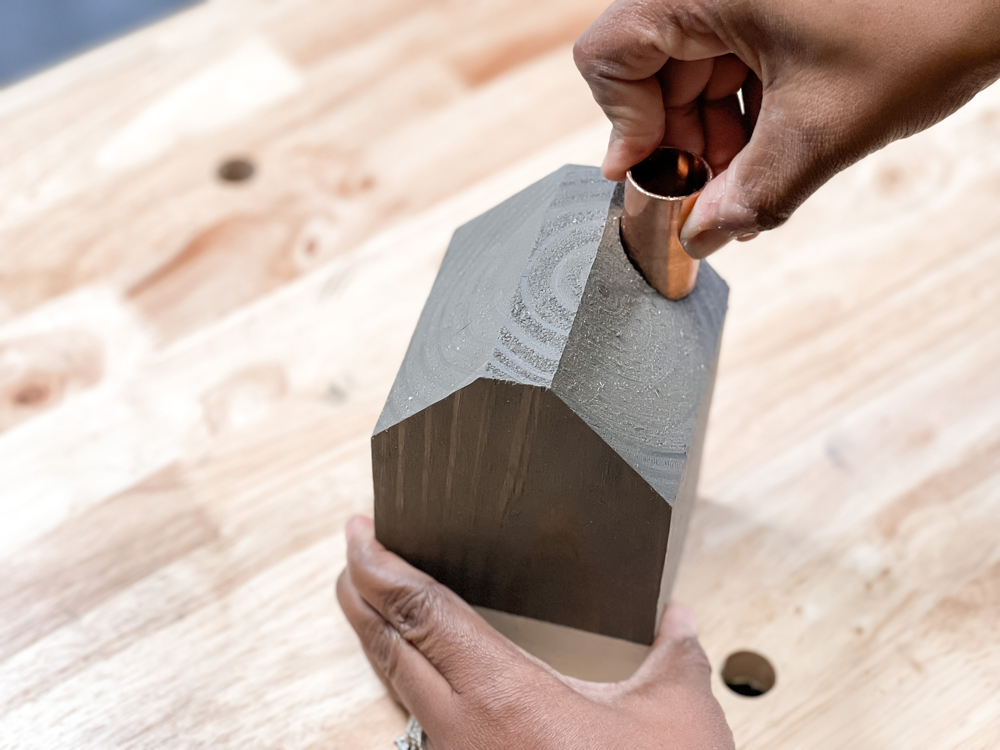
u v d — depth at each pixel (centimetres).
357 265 103
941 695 78
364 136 112
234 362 96
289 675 79
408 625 73
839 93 59
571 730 68
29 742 76
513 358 61
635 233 67
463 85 117
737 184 62
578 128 114
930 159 112
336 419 93
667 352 69
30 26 166
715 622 82
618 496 65
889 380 96
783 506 89
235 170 111
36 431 92
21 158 109
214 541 86
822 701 78
